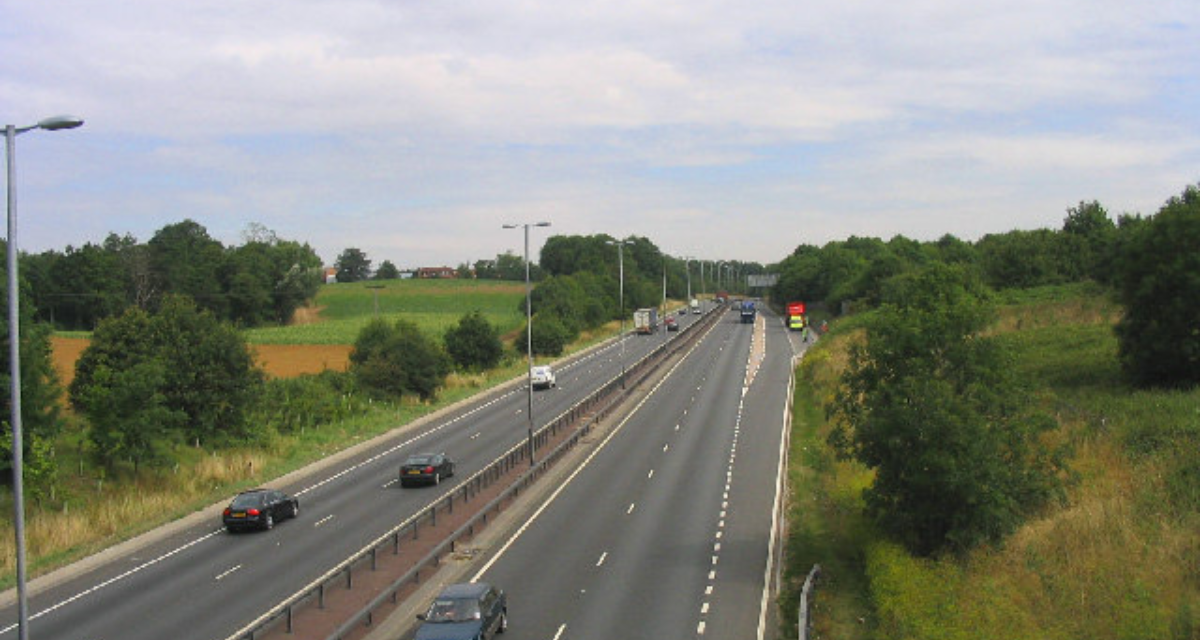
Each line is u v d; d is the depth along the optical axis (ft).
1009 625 77.25
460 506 133.80
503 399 259.80
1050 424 102.22
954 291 107.24
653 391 265.95
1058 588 85.61
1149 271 151.64
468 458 175.73
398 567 102.06
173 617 87.71
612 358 362.12
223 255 556.92
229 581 99.96
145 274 506.89
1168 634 74.33
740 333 458.50
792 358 337.11
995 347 103.96
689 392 261.44
